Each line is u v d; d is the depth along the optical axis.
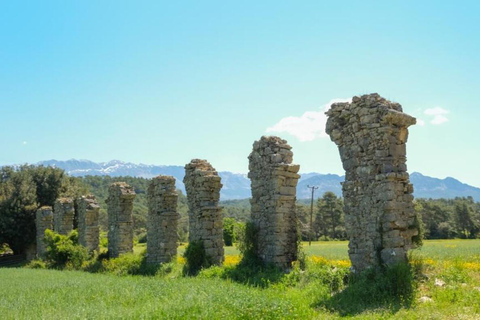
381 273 14.33
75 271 32.19
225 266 21.83
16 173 55.03
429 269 15.36
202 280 19.45
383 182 15.22
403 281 13.23
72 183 58.66
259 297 13.20
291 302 12.87
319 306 13.14
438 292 12.64
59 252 36.72
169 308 12.00
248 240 21.36
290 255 20.42
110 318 11.56
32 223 51.97
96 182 111.69
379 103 16.09
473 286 13.08
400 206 15.12
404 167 15.68
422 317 10.53
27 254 52.88
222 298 13.04
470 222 64.44
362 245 16.12
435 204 64.62
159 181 29.30
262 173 21.64
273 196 20.62
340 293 14.19
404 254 14.77
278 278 17.80
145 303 13.91
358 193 16.45
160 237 28.59
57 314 12.80
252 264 20.72
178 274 23.48
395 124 15.75
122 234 33.81
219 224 24.47
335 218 68.38
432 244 39.31
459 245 36.47
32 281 23.84
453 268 15.31
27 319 12.31
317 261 20.72
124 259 30.94
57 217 46.16
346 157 17.17
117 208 34.25
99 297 15.91
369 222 15.77
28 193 52.38
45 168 57.19
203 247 23.78
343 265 19.48
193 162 25.98
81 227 40.25
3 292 19.03
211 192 24.72
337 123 17.70
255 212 21.88
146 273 26.94
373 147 15.95
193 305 12.14
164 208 29.02
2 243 51.06
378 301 12.98
